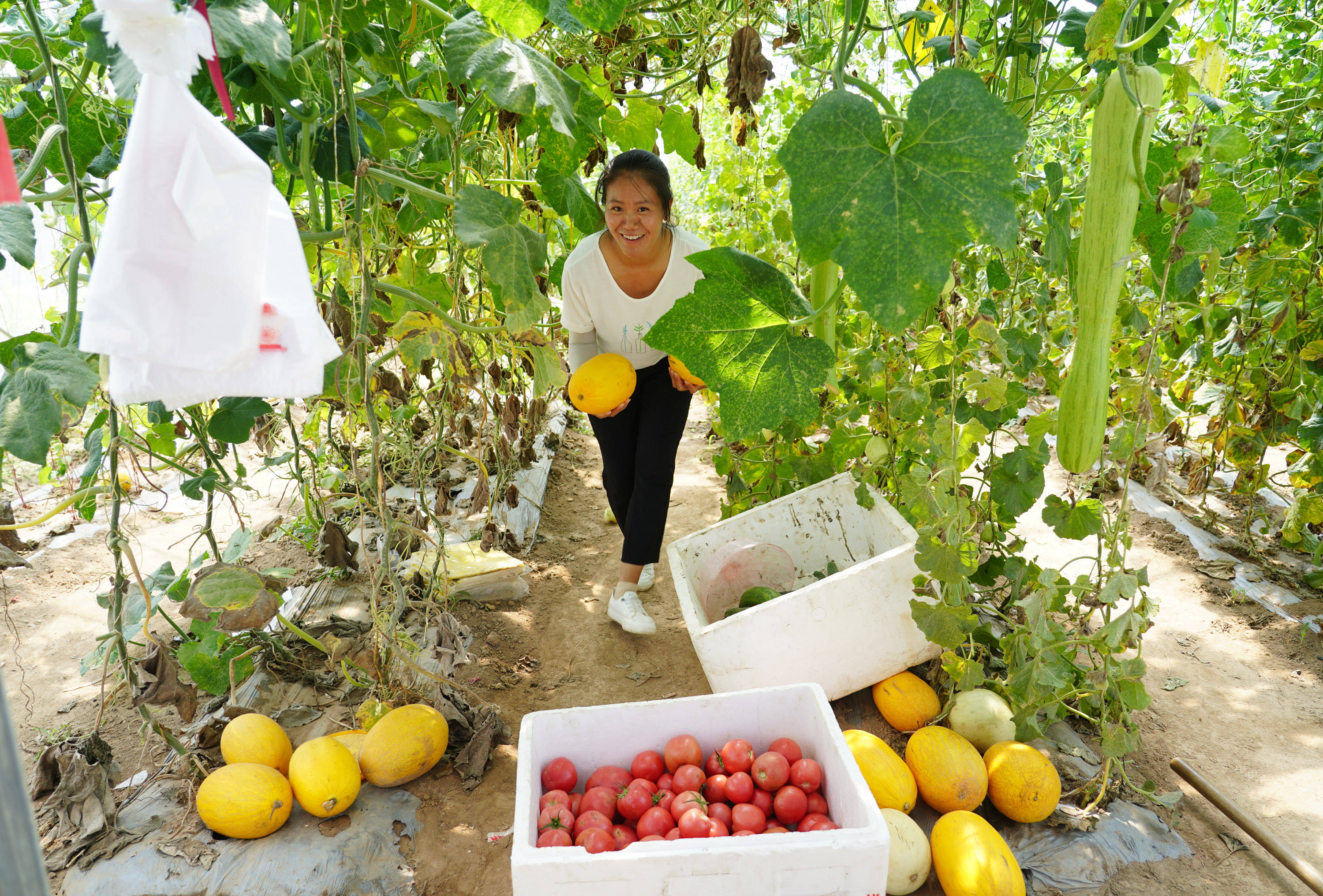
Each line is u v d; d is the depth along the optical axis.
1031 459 2.63
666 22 3.20
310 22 2.13
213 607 1.93
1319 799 2.35
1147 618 2.10
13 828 0.58
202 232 1.11
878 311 1.31
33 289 4.40
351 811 2.22
